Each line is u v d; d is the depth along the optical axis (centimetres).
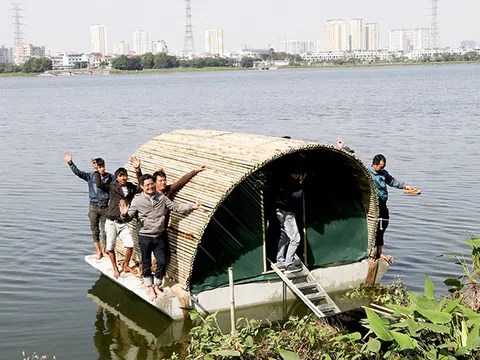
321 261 1328
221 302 1217
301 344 992
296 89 9331
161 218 1173
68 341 1124
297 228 1249
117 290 1352
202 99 7444
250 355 973
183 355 1074
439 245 1576
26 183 2419
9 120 5159
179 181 1253
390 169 2498
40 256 1558
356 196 1348
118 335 1146
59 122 4856
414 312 884
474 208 1895
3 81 18938
